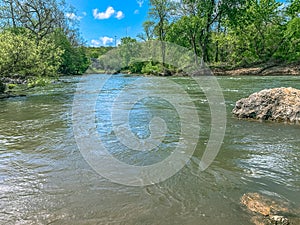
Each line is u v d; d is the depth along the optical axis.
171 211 2.88
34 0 28.47
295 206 2.90
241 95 11.88
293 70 26.50
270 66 29.19
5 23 28.17
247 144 5.09
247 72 27.55
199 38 33.25
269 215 2.71
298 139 5.32
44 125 7.11
